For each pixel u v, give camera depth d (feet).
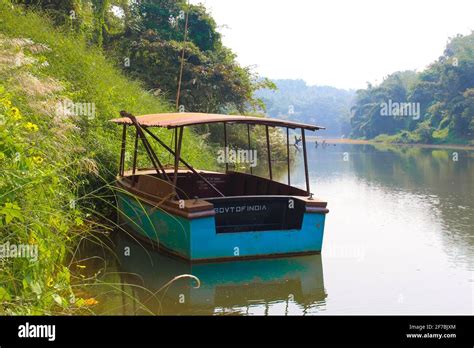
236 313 22.09
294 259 29.30
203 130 80.43
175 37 94.17
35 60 31.40
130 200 32.58
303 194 31.71
